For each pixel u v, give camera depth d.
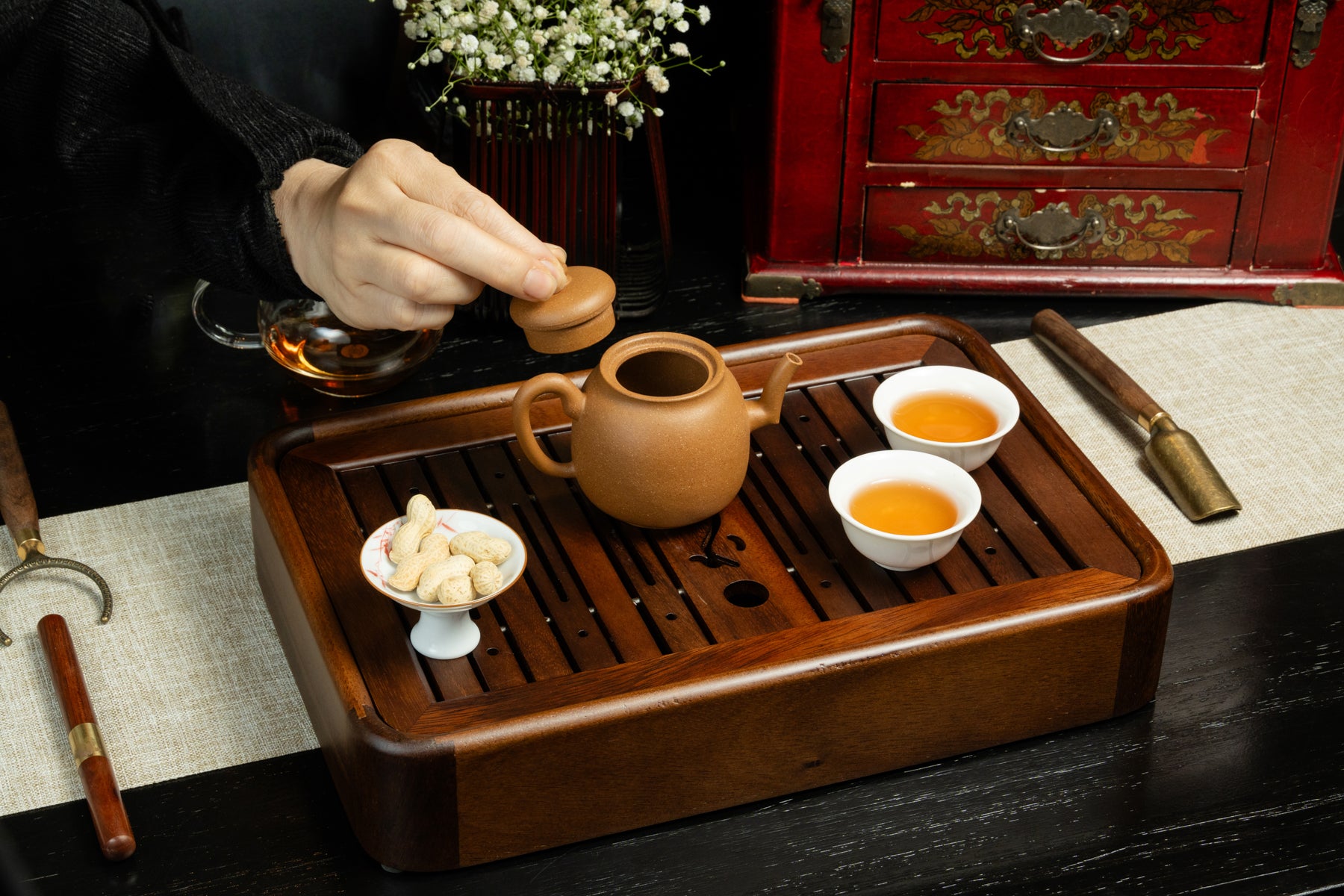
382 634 0.89
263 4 1.35
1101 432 1.23
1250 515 1.13
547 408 1.09
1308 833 0.88
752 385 1.13
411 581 0.85
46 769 0.92
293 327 1.21
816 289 1.42
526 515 1.00
